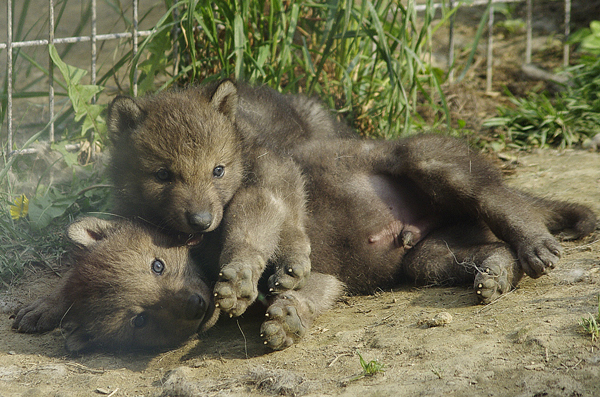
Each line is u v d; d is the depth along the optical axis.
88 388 4.59
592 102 9.49
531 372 3.92
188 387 4.30
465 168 6.02
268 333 4.74
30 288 6.60
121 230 5.57
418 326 4.89
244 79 8.16
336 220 6.16
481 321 4.78
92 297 5.18
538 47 11.92
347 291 6.16
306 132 7.39
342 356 4.60
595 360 3.92
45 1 13.02
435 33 12.59
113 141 6.12
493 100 10.41
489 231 6.05
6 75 8.45
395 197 6.29
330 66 9.10
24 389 4.62
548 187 7.57
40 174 8.44
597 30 10.41
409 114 8.90
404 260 6.15
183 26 8.41
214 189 5.79
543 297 5.02
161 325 5.16
